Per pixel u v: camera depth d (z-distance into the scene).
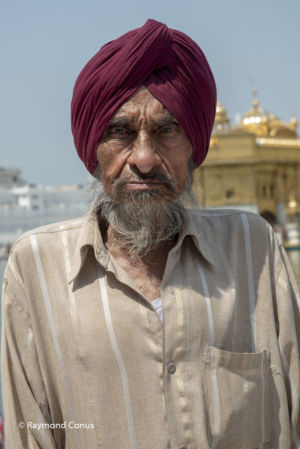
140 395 1.30
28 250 1.41
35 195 47.53
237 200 28.78
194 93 1.34
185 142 1.37
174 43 1.33
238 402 1.33
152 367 1.30
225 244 1.47
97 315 1.33
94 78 1.32
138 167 1.31
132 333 1.31
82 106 1.37
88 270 1.38
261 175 30.62
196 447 1.28
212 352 1.33
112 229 1.45
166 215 1.41
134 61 1.28
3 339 1.42
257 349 1.42
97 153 1.38
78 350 1.32
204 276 1.40
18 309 1.39
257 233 1.49
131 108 1.30
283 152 31.09
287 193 31.92
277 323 1.48
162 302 1.34
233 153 28.88
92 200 1.48
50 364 1.37
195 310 1.34
